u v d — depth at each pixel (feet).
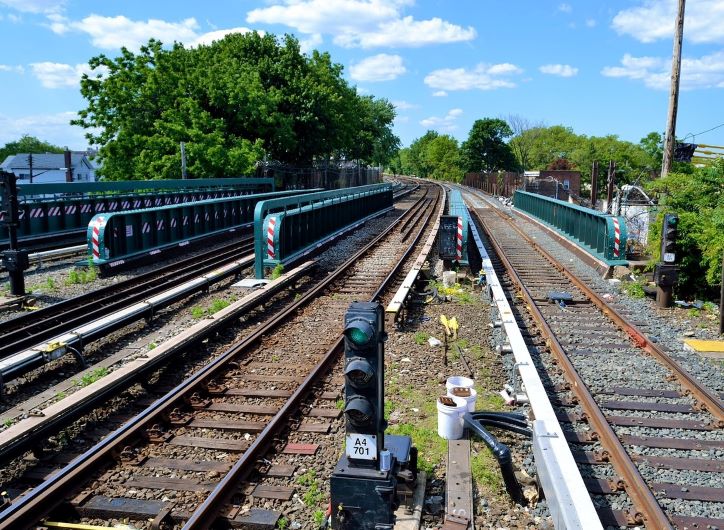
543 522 16.88
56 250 59.21
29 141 406.62
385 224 96.02
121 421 23.50
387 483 15.92
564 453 17.25
